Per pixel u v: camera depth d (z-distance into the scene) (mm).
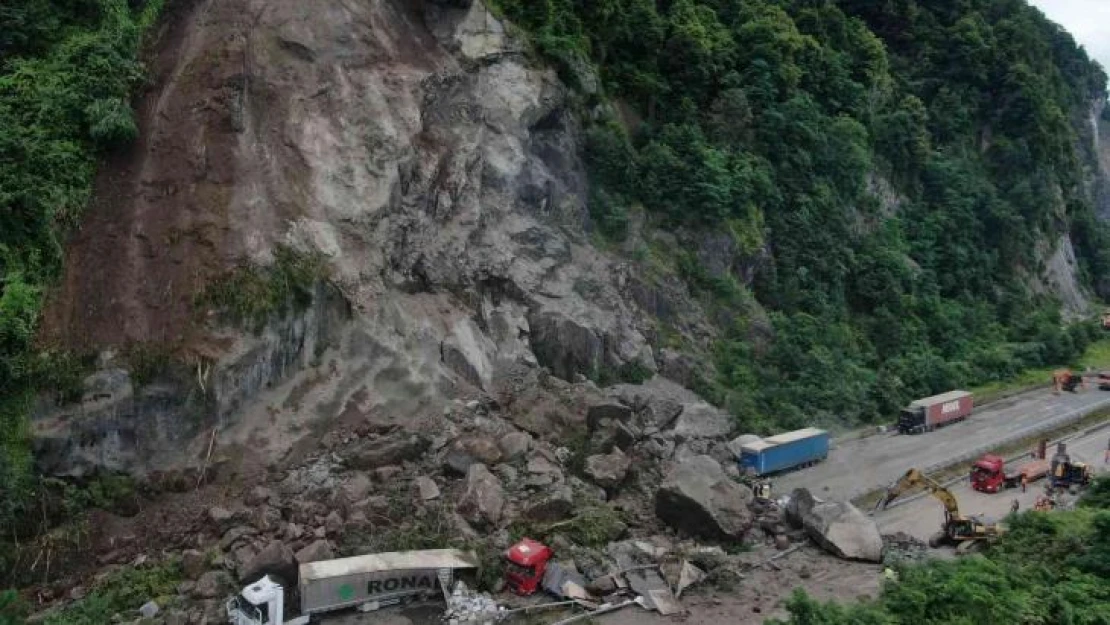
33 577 30641
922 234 82312
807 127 71750
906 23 98625
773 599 34062
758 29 72688
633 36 66625
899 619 28984
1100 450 57156
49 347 34906
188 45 45594
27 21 41406
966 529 39344
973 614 29078
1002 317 85250
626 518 38531
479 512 34906
